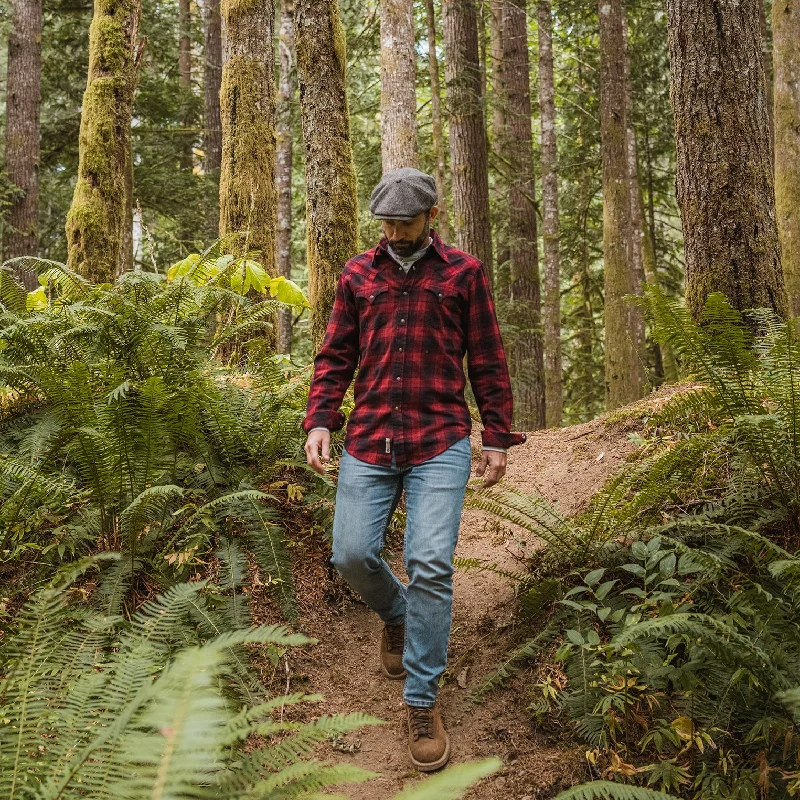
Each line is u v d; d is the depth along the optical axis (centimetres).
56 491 296
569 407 1645
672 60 470
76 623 263
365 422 261
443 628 248
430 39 1066
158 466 306
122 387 290
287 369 457
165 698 127
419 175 251
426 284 258
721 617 239
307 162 618
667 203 1714
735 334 279
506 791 234
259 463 371
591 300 1770
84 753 146
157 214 1512
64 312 366
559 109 1695
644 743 230
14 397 368
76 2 1506
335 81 614
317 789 152
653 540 276
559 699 255
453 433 257
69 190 1501
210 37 1688
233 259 491
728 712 227
